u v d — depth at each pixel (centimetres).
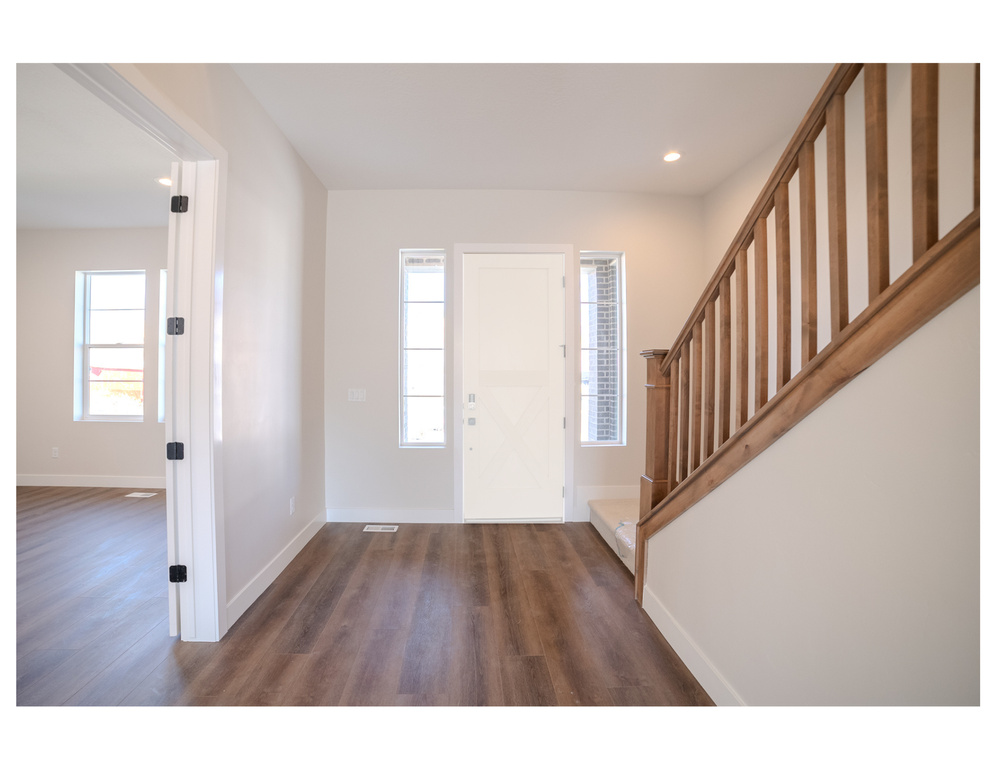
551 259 395
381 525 387
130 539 348
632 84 254
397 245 391
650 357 247
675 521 216
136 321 519
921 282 100
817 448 131
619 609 247
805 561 135
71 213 462
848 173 256
